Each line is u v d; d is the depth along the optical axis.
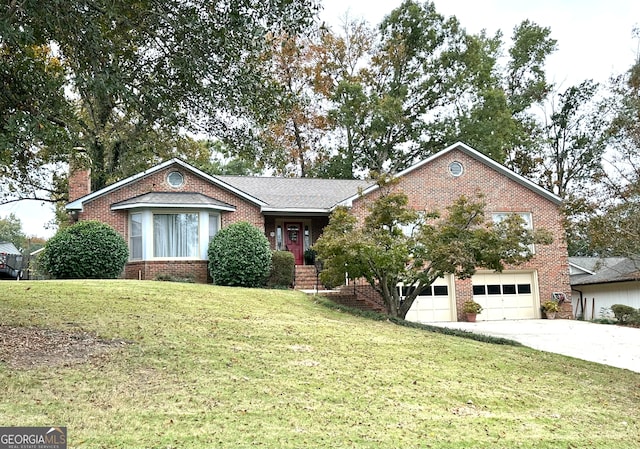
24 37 7.86
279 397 7.18
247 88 9.59
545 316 22.17
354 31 36.81
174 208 19.83
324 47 35.78
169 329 10.38
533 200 22.92
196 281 19.66
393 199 15.70
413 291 16.53
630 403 8.70
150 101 9.54
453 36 36.34
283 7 8.88
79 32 8.59
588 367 11.10
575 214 11.59
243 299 15.17
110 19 8.95
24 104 9.16
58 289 13.91
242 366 8.44
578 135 39.38
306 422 6.38
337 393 7.58
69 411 6.12
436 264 15.11
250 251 19.02
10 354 8.02
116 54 9.17
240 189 22.69
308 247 23.12
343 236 15.28
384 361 9.69
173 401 6.70
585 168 38.59
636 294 25.95
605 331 17.33
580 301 29.70
